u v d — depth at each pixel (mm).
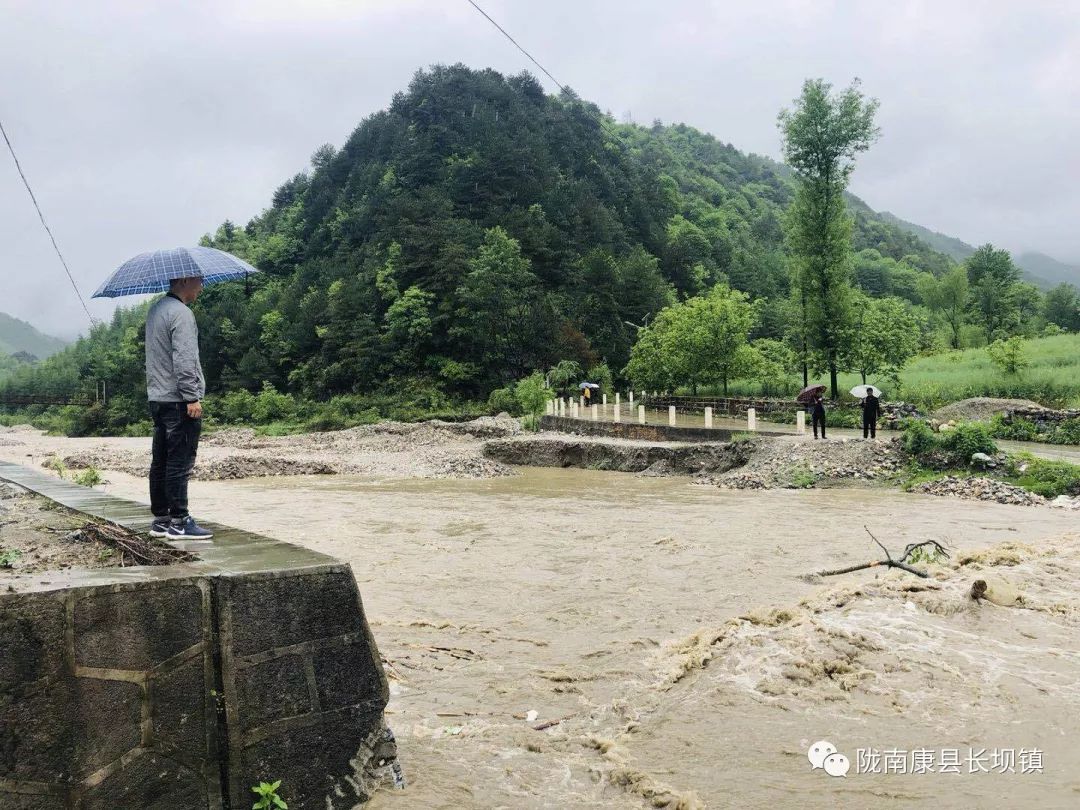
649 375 51688
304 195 135750
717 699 5598
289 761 3926
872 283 146500
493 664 6660
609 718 5492
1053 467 17188
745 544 11992
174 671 3635
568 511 16438
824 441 21391
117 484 22875
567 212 99000
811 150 35188
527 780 4566
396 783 4352
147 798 3494
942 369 40688
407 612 8352
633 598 8859
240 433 53781
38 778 3188
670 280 109312
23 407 100062
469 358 71438
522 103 130500
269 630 3930
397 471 26953
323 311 80625
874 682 5789
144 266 5418
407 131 119188
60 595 3305
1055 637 6637
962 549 11109
